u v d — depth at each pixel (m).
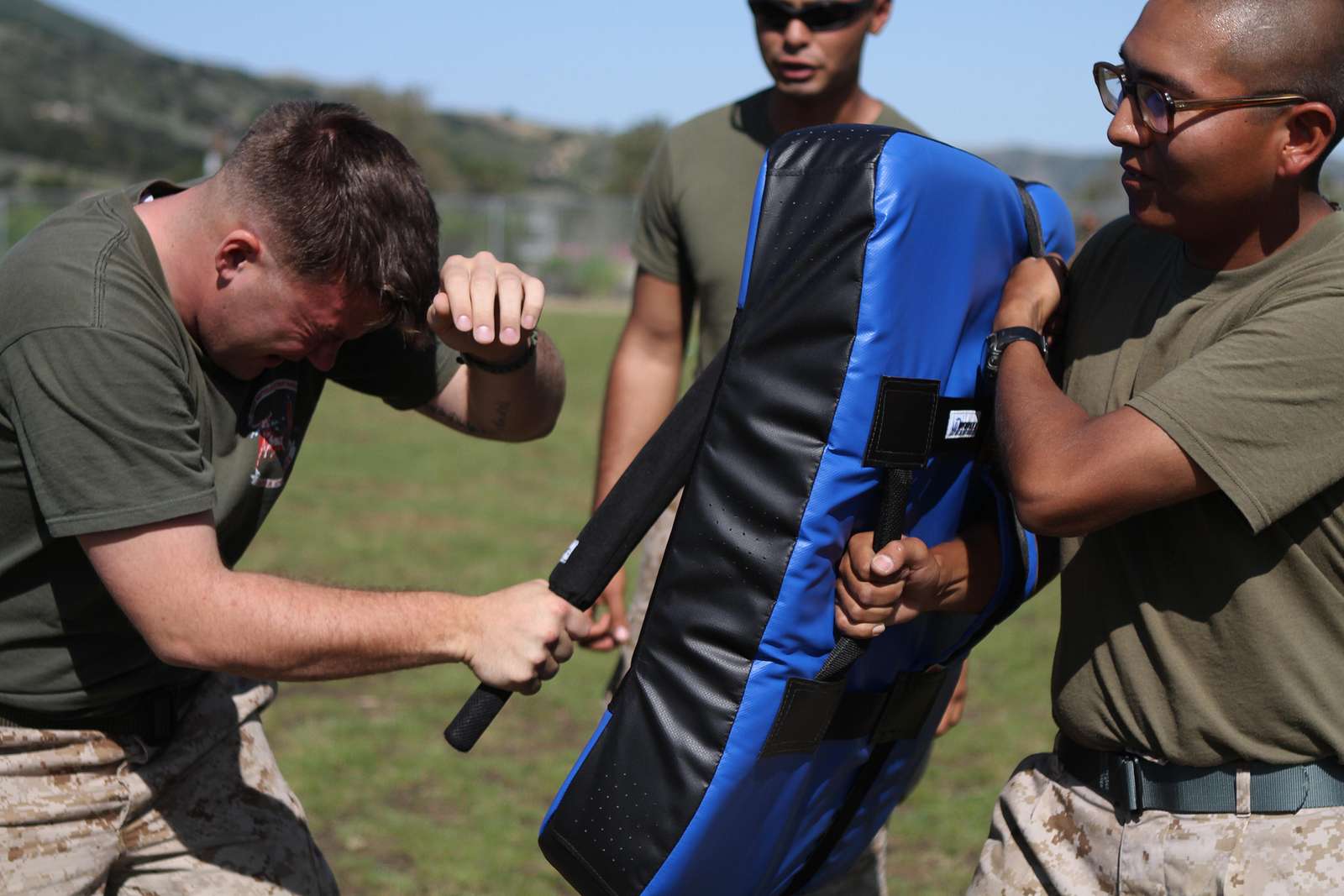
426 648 2.14
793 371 1.93
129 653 2.38
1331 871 1.94
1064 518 1.95
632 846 2.02
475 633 2.13
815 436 1.92
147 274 2.16
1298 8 1.84
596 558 2.11
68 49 95.69
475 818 4.57
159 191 2.31
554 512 9.17
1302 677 1.95
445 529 8.55
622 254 34.34
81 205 2.22
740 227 3.11
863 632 1.99
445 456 11.46
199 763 2.57
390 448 11.85
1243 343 1.90
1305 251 1.97
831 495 1.92
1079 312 2.22
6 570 2.24
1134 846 2.08
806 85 3.04
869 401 1.90
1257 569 1.96
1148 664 2.06
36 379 2.06
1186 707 2.01
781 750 2.00
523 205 34.19
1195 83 1.88
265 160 2.12
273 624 2.10
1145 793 2.09
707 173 3.17
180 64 102.88
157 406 2.09
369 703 5.70
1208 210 1.95
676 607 2.01
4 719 2.34
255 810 2.59
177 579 2.10
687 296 3.35
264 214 2.12
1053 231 2.34
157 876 2.51
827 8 2.98
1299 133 1.89
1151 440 1.89
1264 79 1.86
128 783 2.45
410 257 2.18
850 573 1.98
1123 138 1.95
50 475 2.07
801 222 1.94
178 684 2.52
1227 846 1.99
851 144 1.94
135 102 90.94
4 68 86.69
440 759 5.07
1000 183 2.14
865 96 3.21
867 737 2.29
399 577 7.27
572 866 2.09
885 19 3.20
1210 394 1.88
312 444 11.95
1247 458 1.88
